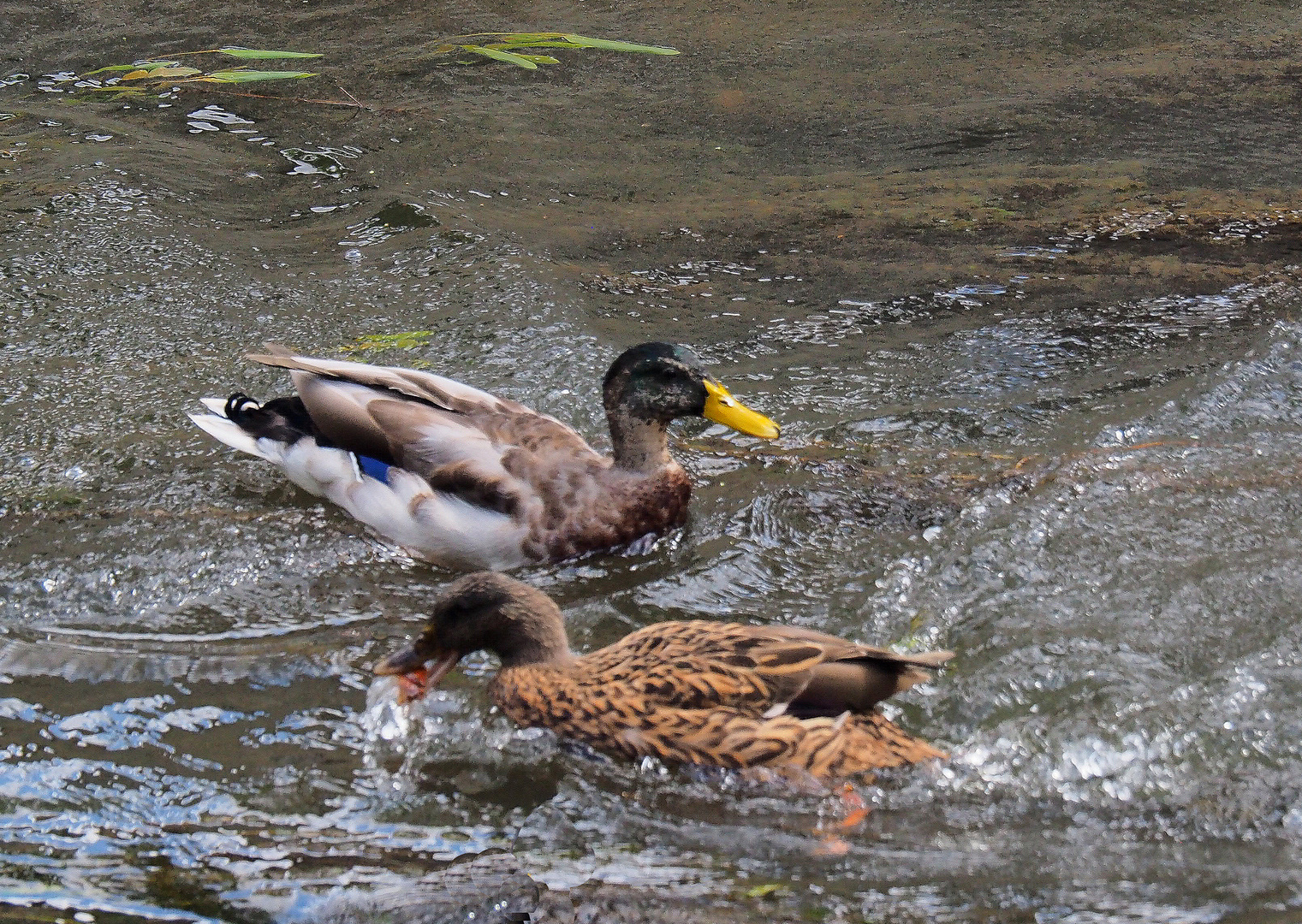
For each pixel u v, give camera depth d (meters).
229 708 8.81
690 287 15.20
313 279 15.27
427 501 10.51
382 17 24.17
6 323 14.18
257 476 11.65
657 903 7.01
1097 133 19.53
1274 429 12.09
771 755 8.12
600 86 21.47
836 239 16.41
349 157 18.78
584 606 10.12
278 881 7.27
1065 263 15.63
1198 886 7.00
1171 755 8.24
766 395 12.91
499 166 18.59
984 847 7.48
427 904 7.04
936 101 20.89
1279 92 20.72
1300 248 15.76
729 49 23.02
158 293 14.88
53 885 7.24
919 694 8.89
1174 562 10.23
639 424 10.70
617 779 8.18
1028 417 12.41
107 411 12.58
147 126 19.64
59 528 10.78
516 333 13.88
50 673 9.13
